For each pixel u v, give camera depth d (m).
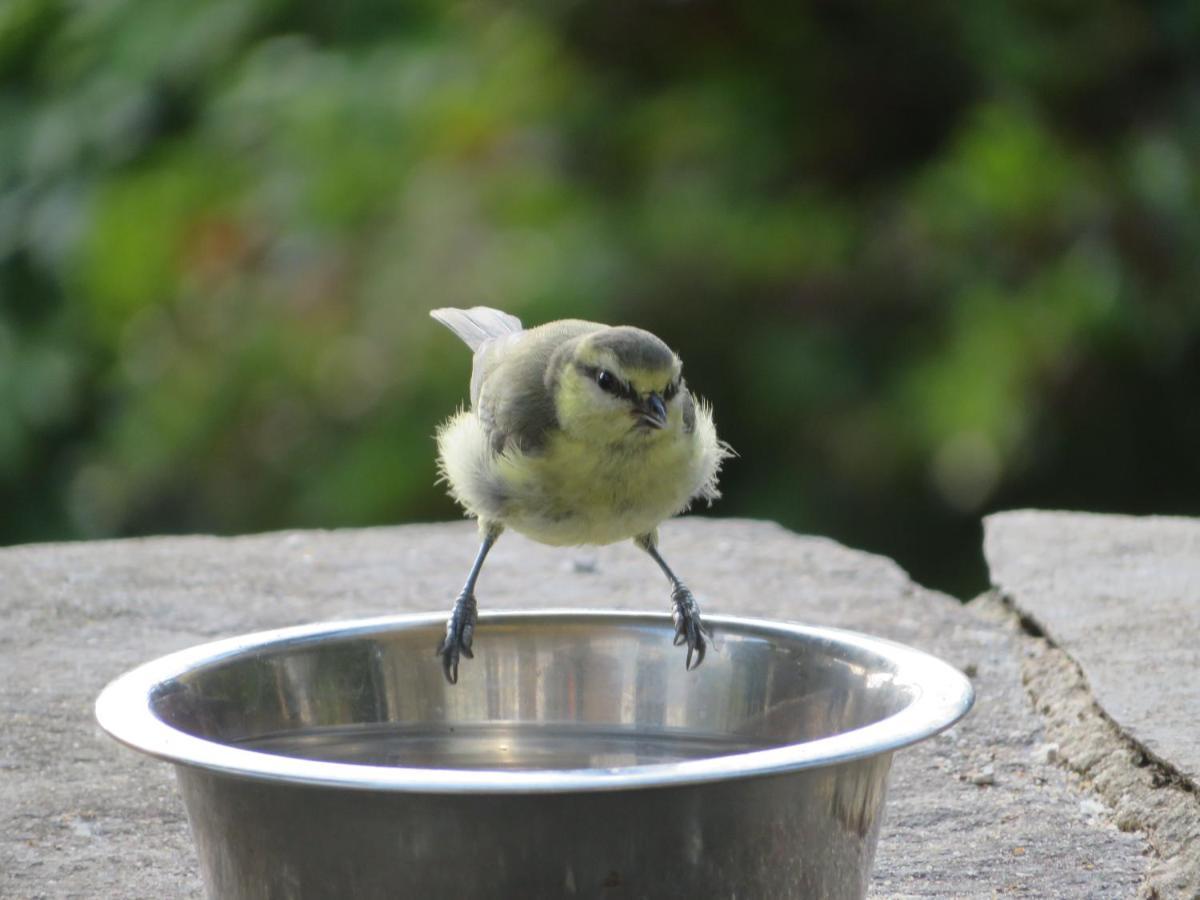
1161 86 13.28
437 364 12.50
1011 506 13.99
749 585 8.57
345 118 13.00
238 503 13.28
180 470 13.34
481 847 4.16
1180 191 12.59
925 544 13.60
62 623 8.00
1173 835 5.63
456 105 12.99
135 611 8.17
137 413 13.37
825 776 4.37
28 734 6.69
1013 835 5.79
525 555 9.14
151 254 13.08
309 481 12.98
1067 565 8.42
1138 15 13.22
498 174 12.96
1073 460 13.89
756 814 4.27
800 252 13.24
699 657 5.55
